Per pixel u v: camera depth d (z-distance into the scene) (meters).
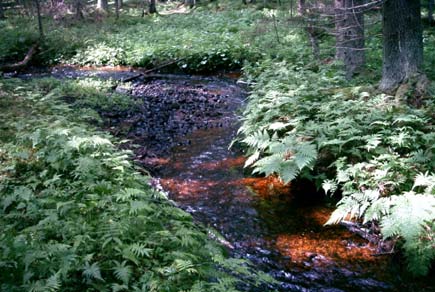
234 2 34.47
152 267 4.17
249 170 8.23
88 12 30.62
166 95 14.45
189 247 4.66
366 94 8.67
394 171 6.27
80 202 5.33
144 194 5.70
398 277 5.08
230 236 5.99
